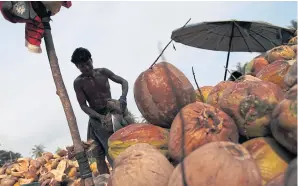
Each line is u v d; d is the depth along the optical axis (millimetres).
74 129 3494
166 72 3207
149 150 2752
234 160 2258
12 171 8719
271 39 6504
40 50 3492
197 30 6293
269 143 2625
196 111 2760
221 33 6414
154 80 3174
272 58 5191
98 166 5562
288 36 6754
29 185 7512
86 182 3477
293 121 2309
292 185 2139
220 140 2629
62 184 7840
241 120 2754
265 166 2494
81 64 5195
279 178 2301
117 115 5059
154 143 3061
